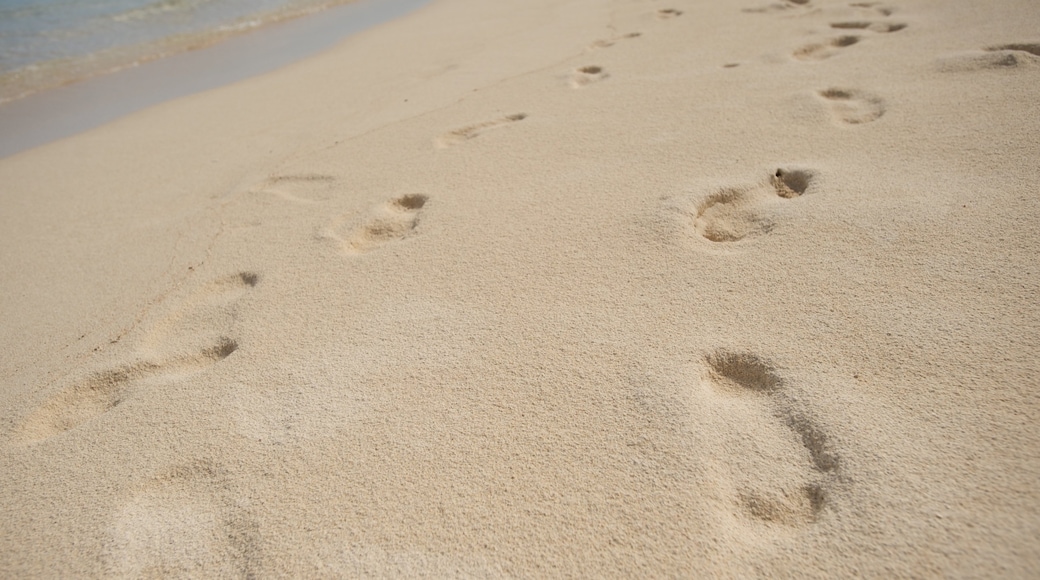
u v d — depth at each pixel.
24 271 2.40
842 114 2.58
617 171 2.41
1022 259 1.62
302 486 1.37
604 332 1.65
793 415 1.35
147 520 1.36
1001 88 2.49
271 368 1.71
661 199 2.15
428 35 5.34
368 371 1.64
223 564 1.25
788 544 1.14
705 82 3.15
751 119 2.65
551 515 1.24
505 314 1.77
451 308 1.83
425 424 1.47
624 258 1.92
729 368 1.52
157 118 3.97
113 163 3.33
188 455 1.48
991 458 1.19
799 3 4.36
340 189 2.65
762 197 2.15
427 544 1.22
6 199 3.03
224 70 5.03
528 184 2.43
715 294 1.72
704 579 1.10
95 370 1.81
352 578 1.18
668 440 1.34
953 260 1.67
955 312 1.51
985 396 1.31
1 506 1.43
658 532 1.18
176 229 2.54
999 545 1.06
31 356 1.91
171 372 1.80
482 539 1.22
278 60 5.17
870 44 3.27
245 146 3.32
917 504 1.14
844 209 1.94
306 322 1.87
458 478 1.33
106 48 5.91
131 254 2.41
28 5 7.82
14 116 4.30
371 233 2.34
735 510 1.21
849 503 1.17
